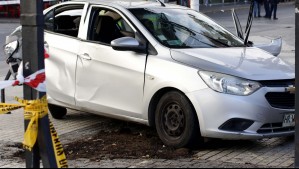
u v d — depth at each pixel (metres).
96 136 7.36
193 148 6.61
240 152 6.54
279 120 6.44
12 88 11.09
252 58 6.98
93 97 7.34
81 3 7.91
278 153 6.52
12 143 7.12
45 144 4.73
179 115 6.47
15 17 28.22
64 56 7.69
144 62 6.79
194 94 6.29
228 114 6.20
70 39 7.73
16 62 8.36
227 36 7.79
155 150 6.57
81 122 8.25
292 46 17.09
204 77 6.32
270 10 27.73
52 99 7.90
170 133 6.59
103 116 8.09
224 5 35.41
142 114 6.83
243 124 6.24
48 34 8.03
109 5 7.58
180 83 6.38
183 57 6.61
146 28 7.09
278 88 6.43
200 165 5.86
